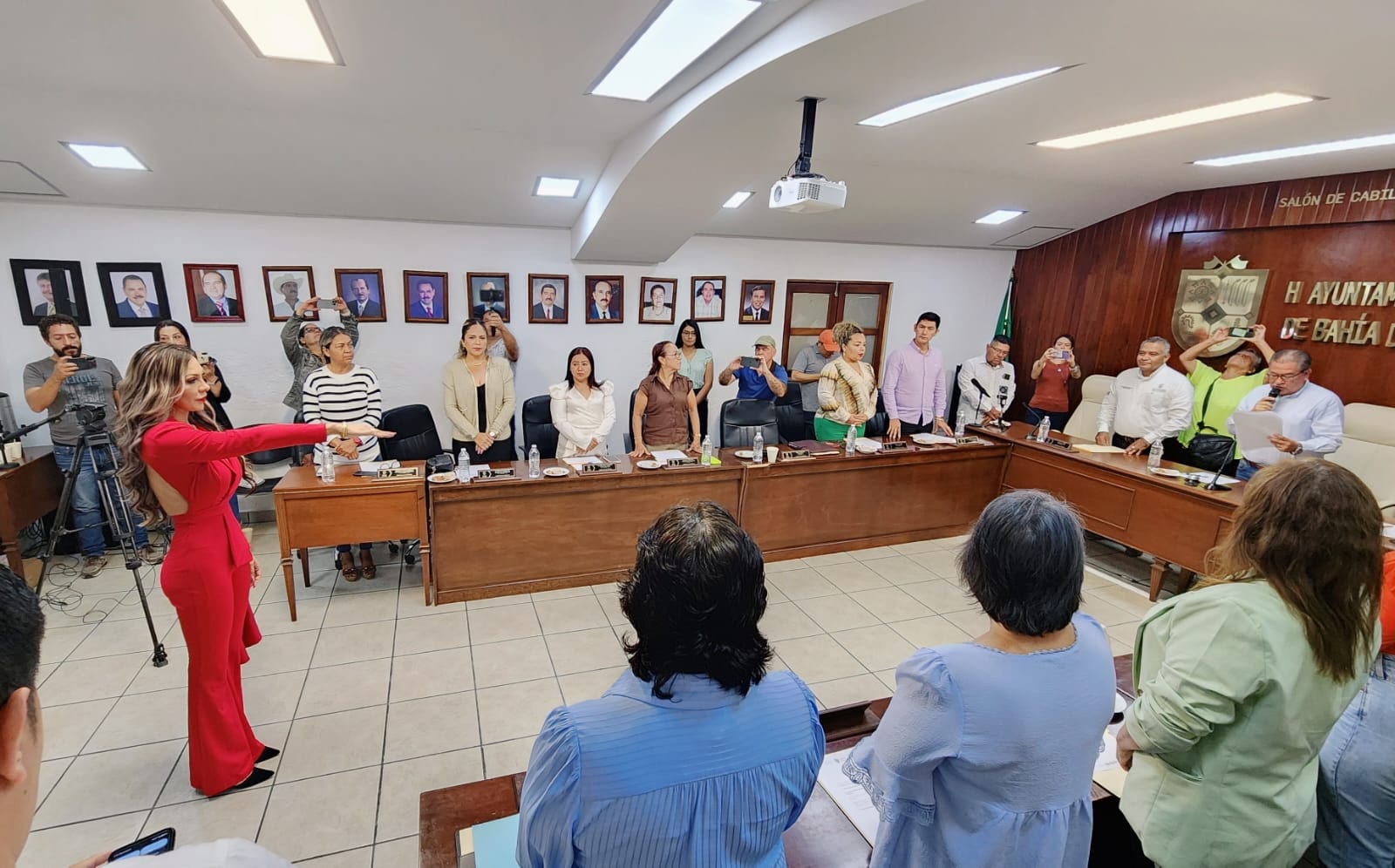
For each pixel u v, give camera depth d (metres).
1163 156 3.73
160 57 2.47
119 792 2.05
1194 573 3.47
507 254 4.92
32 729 0.54
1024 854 0.93
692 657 0.75
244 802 2.03
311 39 2.34
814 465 3.84
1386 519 3.40
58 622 3.00
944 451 4.20
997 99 2.76
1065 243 5.87
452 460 3.28
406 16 2.17
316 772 2.15
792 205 2.81
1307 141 3.24
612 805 0.72
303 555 3.35
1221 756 1.13
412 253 4.69
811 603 3.44
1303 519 1.05
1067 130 3.18
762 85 2.56
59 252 3.96
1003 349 4.95
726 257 5.58
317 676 2.65
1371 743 1.55
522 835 0.77
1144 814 1.25
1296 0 1.76
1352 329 4.05
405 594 3.34
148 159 3.41
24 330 3.98
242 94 2.85
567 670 2.75
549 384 5.29
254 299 4.39
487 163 3.79
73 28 2.24
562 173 3.98
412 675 2.68
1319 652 1.06
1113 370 5.50
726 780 0.76
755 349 5.21
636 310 5.39
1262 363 4.47
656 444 3.97
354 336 4.34
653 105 3.05
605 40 2.36
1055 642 0.94
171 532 3.90
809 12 2.16
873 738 1.03
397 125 3.28
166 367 1.73
